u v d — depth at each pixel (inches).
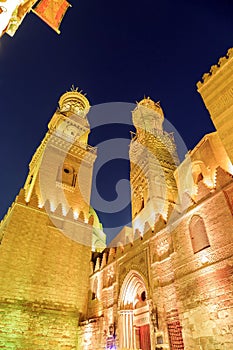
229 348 521.0
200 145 1038.4
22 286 988.6
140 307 876.6
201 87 843.4
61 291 1072.8
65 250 1188.5
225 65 786.8
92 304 1090.7
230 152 673.0
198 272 655.1
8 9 278.5
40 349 904.3
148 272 832.9
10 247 1043.3
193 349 591.8
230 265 585.6
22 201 1204.5
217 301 581.3
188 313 637.9
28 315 942.4
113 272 1050.1
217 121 741.9
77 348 986.1
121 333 840.9
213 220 672.4
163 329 692.1
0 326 869.8
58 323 992.2
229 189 665.6
